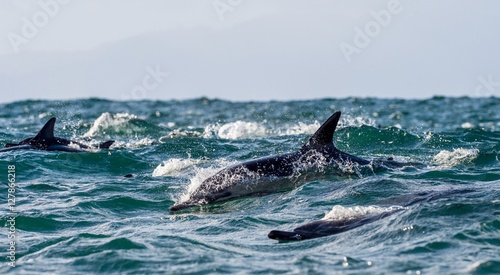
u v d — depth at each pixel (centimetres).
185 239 4784
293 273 3916
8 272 4131
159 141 9681
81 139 11288
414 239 4416
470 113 18388
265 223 5272
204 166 7681
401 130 9225
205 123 15250
